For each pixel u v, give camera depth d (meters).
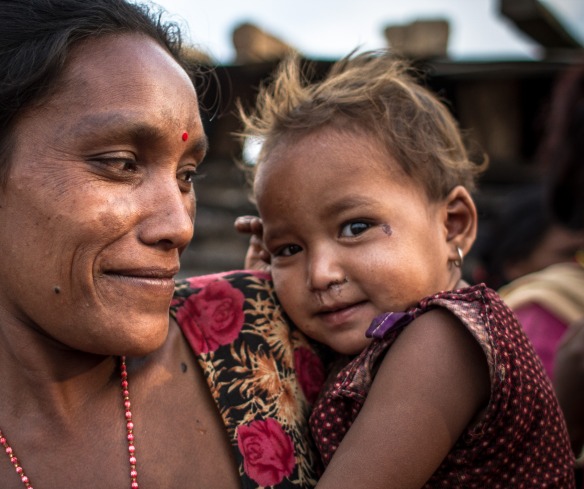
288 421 1.33
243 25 5.34
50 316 1.08
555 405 1.27
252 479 1.21
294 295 1.44
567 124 2.22
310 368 1.47
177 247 1.13
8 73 1.05
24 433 1.14
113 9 1.13
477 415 1.22
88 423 1.17
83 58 1.07
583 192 2.18
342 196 1.39
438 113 1.62
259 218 1.63
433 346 1.22
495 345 1.17
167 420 1.23
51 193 1.04
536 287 2.36
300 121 1.46
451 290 1.43
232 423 1.27
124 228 1.07
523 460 1.21
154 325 1.11
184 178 1.23
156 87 1.10
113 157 1.07
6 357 1.16
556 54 5.68
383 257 1.37
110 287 1.08
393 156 1.43
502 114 5.87
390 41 5.44
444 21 5.34
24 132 1.05
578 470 1.83
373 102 1.47
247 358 1.36
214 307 1.42
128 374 1.24
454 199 1.53
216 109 1.57
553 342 2.23
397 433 1.17
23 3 1.09
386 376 1.24
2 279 1.11
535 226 2.92
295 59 1.84
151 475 1.16
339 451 1.20
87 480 1.12
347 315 1.40
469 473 1.21
